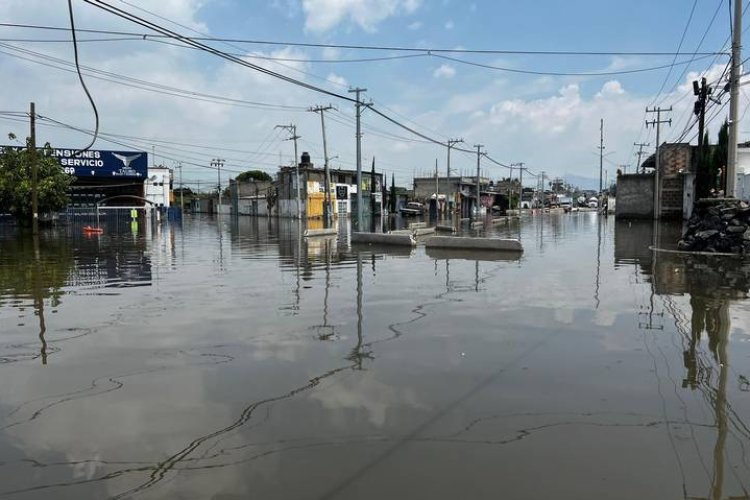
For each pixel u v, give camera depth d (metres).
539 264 16.03
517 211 89.94
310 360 6.36
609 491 3.51
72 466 3.92
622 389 5.32
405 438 4.29
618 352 6.57
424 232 34.16
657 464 3.85
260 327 8.02
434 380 5.62
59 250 22.08
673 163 53.72
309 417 4.71
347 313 8.96
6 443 4.31
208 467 3.88
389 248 22.45
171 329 7.97
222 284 12.30
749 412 4.75
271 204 73.06
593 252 19.78
